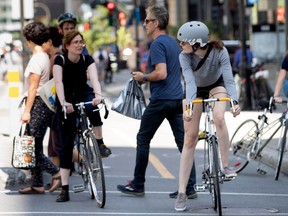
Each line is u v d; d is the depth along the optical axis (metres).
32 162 23.36
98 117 23.17
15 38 134.62
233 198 23.52
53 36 24.55
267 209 21.59
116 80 109.50
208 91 21.11
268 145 32.19
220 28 92.62
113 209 21.59
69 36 22.42
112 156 32.50
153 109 23.14
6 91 79.94
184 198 21.27
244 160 28.34
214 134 20.34
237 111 20.22
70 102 22.81
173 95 23.03
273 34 69.75
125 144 36.50
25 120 23.30
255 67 52.69
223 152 20.73
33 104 23.62
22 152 23.33
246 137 28.52
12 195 23.69
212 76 20.70
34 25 23.52
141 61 105.19
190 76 20.27
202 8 116.06
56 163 25.77
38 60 23.39
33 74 23.34
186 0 117.44
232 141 29.58
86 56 22.84
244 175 28.11
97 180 21.95
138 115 23.66
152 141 37.56
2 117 49.16
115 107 23.55
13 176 25.33
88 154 22.22
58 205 22.14
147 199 23.17
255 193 24.42
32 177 24.30
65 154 22.53
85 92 22.97
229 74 20.52
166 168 29.45
